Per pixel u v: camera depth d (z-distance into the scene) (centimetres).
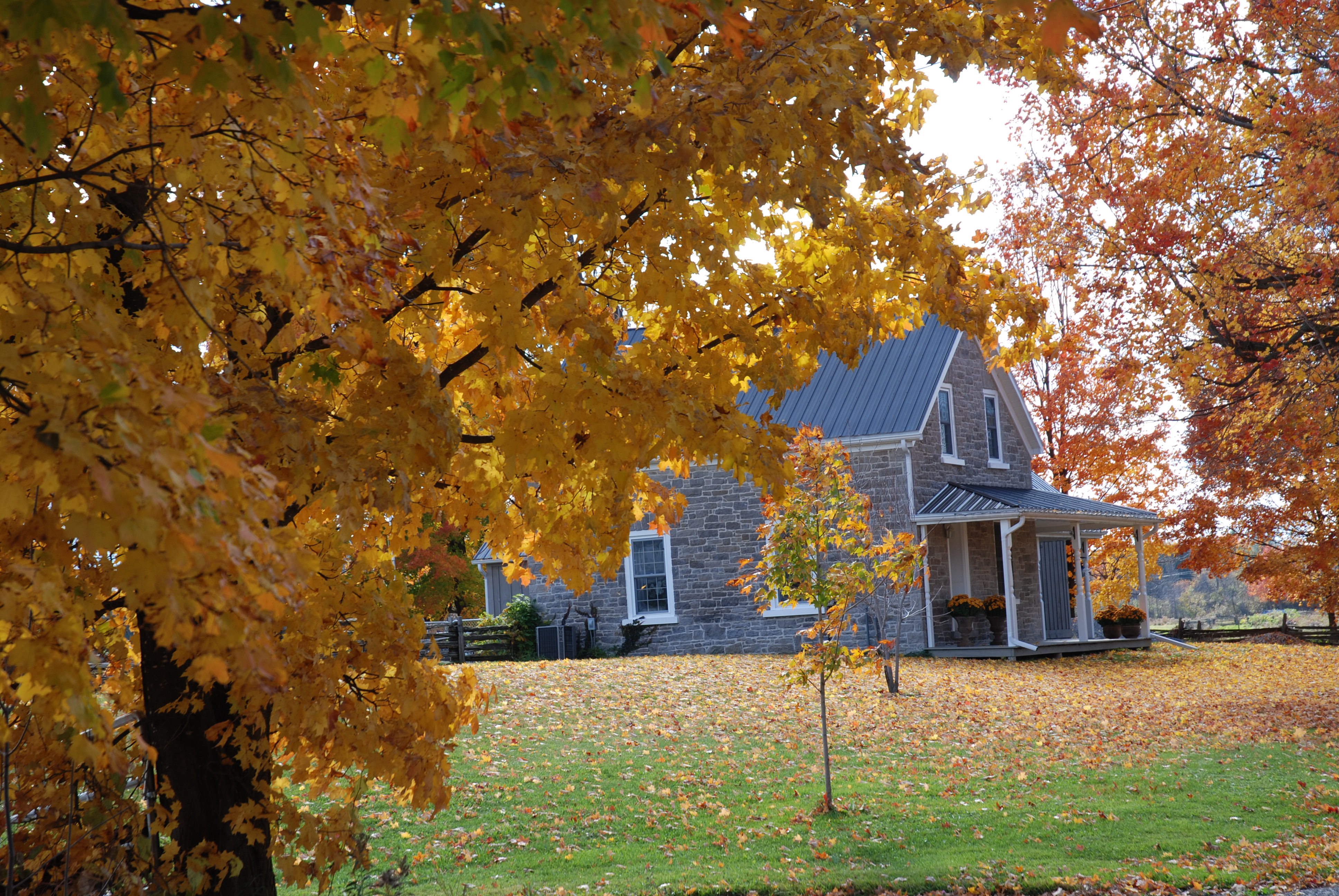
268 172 272
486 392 485
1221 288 1381
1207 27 1379
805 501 1064
